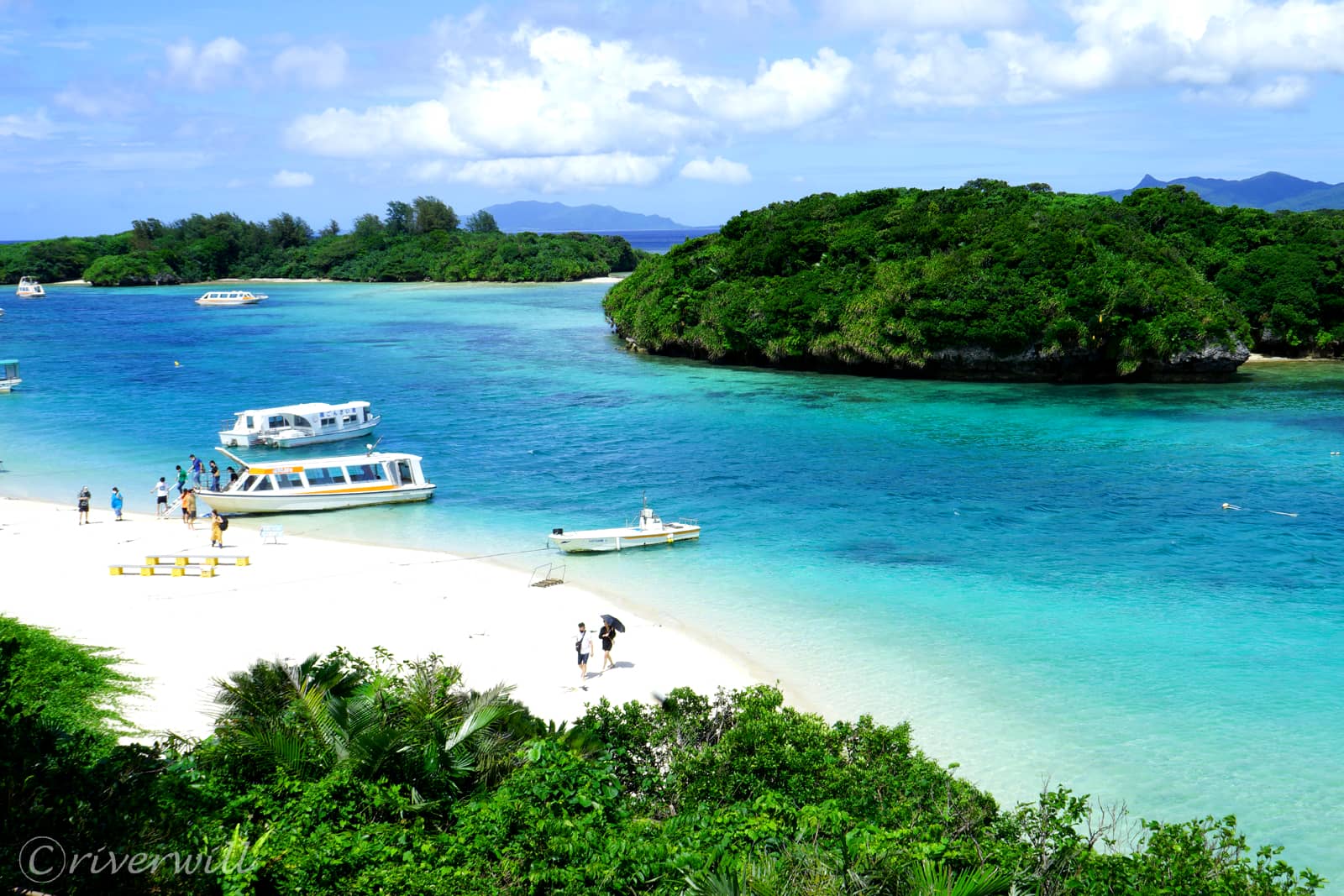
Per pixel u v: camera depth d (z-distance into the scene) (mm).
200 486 47969
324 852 12969
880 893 12664
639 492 48500
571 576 35719
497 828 13812
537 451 57969
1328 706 25188
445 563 37031
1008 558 37906
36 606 29781
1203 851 14281
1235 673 27297
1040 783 21359
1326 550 38500
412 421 67312
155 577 34188
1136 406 72562
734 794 16391
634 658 27781
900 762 17484
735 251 104000
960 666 27719
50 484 49719
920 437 61531
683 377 87812
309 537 40906
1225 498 46562
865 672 27234
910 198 107812
